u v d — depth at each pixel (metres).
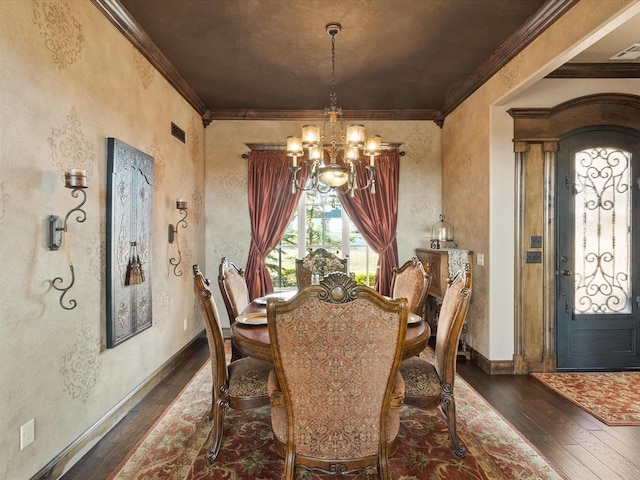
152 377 3.12
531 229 3.50
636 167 3.55
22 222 1.73
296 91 4.11
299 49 3.18
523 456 2.15
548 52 2.65
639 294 3.57
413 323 2.31
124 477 1.96
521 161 3.47
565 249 3.54
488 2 2.52
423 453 2.18
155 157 3.24
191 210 4.21
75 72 2.13
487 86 3.54
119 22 2.57
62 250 2.00
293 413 1.59
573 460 2.12
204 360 3.84
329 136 4.82
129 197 2.65
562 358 3.56
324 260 3.17
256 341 1.97
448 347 2.16
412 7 2.59
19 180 1.72
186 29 2.84
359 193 4.72
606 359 3.57
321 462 1.61
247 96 4.25
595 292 3.57
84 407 2.19
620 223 3.56
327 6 2.58
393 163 4.75
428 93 4.18
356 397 1.58
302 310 1.49
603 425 2.52
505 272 3.48
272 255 4.93
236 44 3.09
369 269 4.96
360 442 1.61
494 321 3.48
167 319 3.48
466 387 3.16
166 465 2.06
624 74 3.46
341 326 1.50
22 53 1.74
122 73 2.67
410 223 4.84
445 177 4.69
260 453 2.19
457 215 4.29
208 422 2.55
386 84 3.92
